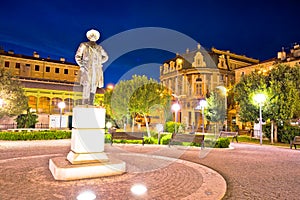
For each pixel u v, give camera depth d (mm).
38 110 29797
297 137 12281
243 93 19016
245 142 16641
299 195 4363
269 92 16641
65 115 28312
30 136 13758
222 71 36688
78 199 3785
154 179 5145
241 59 40438
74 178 4934
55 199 3771
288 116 16156
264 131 18188
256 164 7504
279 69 18016
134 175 5453
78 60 6031
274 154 10023
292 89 16344
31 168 5961
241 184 5098
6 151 9273
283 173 6211
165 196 4023
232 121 30578
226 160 8211
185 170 6102
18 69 36906
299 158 8922
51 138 14570
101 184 4641
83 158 5324
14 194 3984
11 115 20031
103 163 5414
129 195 4031
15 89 19594
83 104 5867
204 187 4578
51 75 39594
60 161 5527
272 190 4672
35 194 3994
